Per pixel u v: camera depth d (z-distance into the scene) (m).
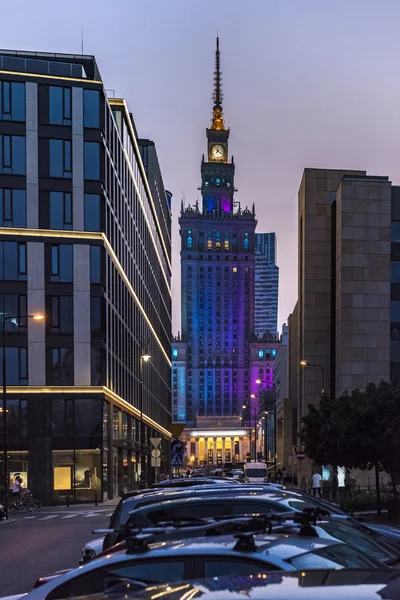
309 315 63.56
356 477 54.41
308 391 62.47
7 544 21.25
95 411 49.75
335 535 6.89
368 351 57.34
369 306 57.94
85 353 50.19
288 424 96.06
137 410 71.12
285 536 4.45
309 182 65.19
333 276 63.88
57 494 48.34
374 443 27.19
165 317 118.19
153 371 92.31
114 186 59.00
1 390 48.59
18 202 50.53
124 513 8.20
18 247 50.22
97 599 3.03
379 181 59.25
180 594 2.49
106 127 55.12
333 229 64.38
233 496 8.16
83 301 50.69
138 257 77.00
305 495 11.64
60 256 50.84
